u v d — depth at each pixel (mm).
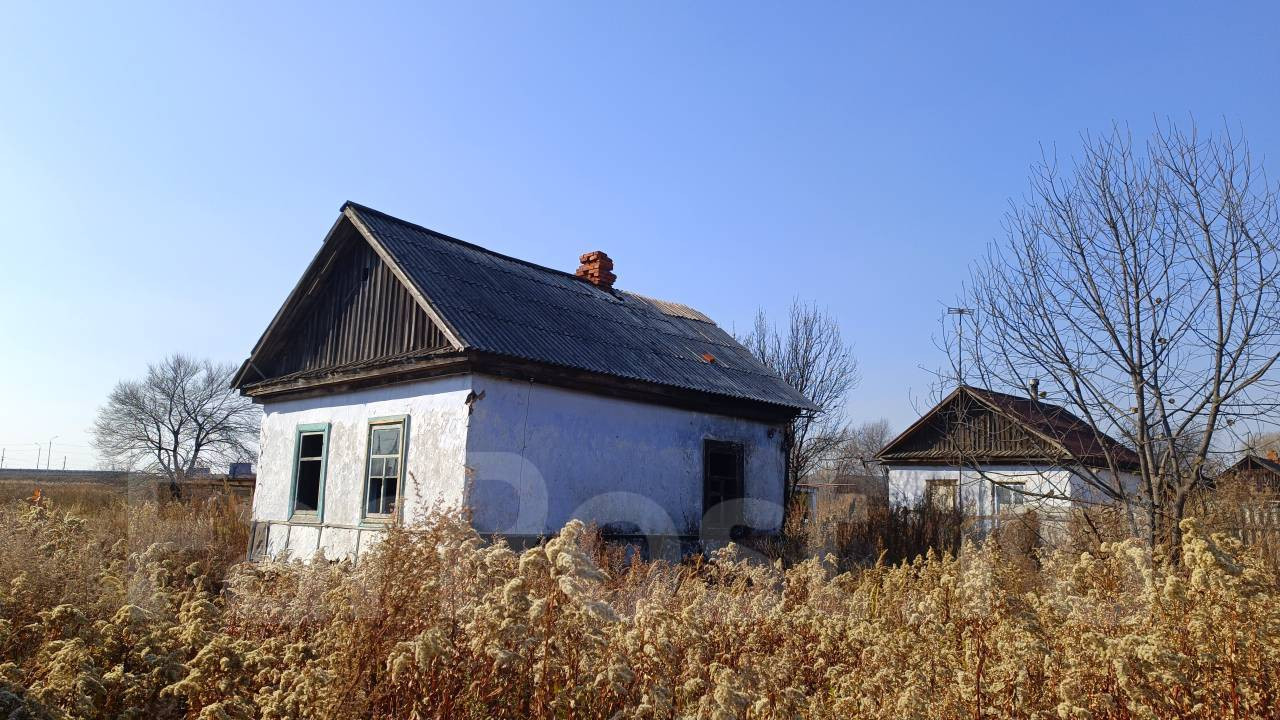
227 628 4301
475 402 10055
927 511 14648
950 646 3574
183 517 15367
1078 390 8391
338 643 3385
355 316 12914
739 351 16562
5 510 7211
